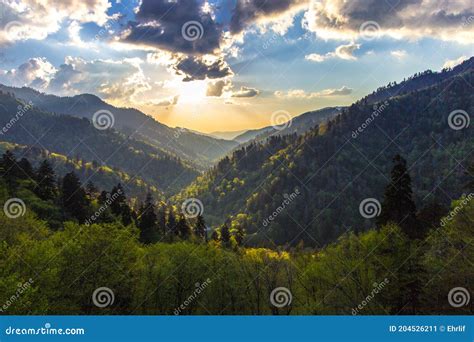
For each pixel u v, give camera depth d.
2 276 30.88
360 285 44.69
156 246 55.91
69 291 38.38
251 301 55.06
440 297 42.25
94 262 40.28
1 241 40.97
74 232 43.09
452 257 40.22
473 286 38.84
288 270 57.84
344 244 49.81
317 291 52.16
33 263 35.19
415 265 42.00
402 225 49.62
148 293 48.41
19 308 28.91
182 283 51.00
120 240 43.69
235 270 54.81
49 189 102.69
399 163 51.25
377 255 44.19
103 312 40.41
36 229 48.19
